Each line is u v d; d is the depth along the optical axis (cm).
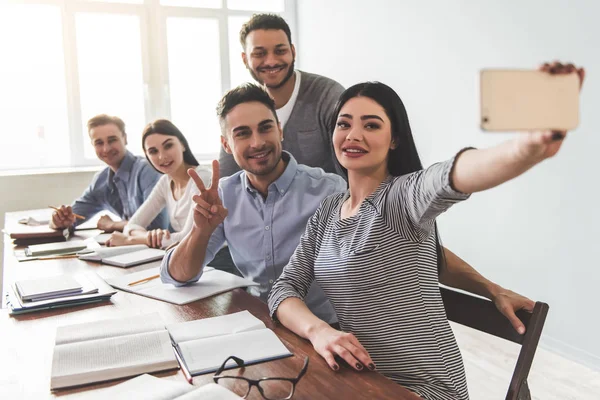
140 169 318
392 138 129
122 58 496
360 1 438
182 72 520
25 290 156
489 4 311
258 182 178
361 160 125
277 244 177
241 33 264
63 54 473
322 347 112
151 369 106
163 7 504
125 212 336
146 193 315
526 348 120
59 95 477
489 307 129
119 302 154
